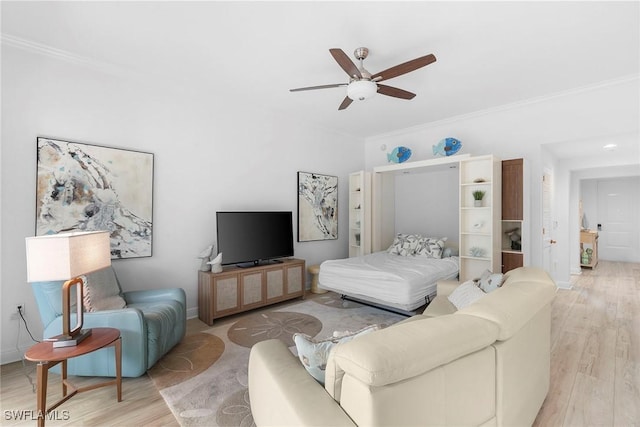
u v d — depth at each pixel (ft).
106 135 9.77
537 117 12.96
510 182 12.78
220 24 7.60
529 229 12.94
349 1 6.74
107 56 9.21
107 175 9.73
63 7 6.97
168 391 6.79
